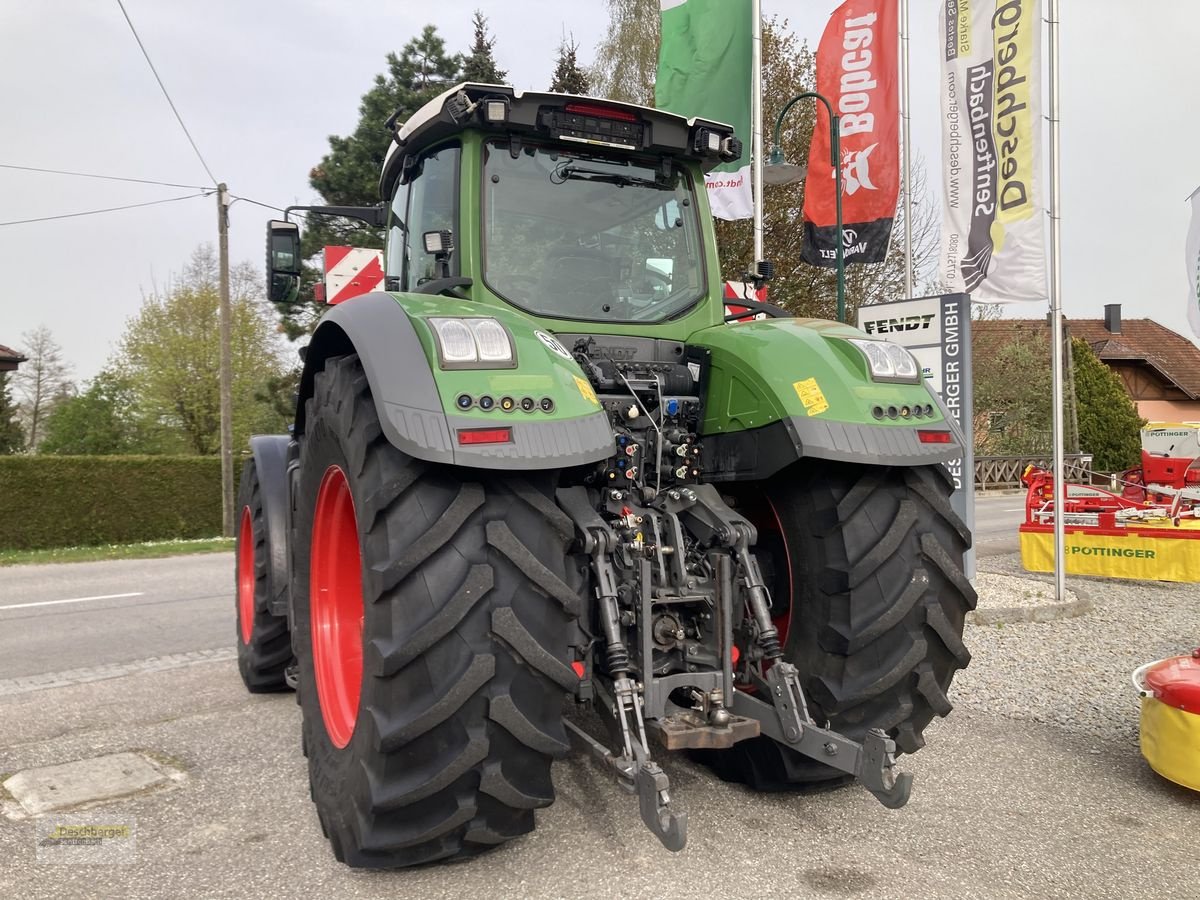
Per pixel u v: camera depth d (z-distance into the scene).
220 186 17.02
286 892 2.50
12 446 28.56
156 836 2.90
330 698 2.91
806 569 2.90
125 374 28.00
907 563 2.81
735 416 3.00
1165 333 43.62
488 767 2.26
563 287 3.17
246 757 3.70
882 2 8.43
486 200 3.10
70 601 8.61
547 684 2.30
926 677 2.82
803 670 2.89
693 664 2.77
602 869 2.61
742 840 2.81
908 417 2.85
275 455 4.58
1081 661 5.37
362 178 24.03
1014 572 9.34
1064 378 28.42
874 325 7.53
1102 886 2.54
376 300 2.67
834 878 2.56
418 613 2.22
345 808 2.47
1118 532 8.82
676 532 2.81
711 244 3.48
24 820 3.04
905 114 8.91
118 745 3.86
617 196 3.31
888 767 2.39
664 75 9.53
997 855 2.73
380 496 2.28
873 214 8.59
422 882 2.54
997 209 7.65
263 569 4.48
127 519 16.28
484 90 3.00
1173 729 3.19
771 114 18.38
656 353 3.26
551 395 2.35
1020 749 3.76
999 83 7.58
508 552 2.26
